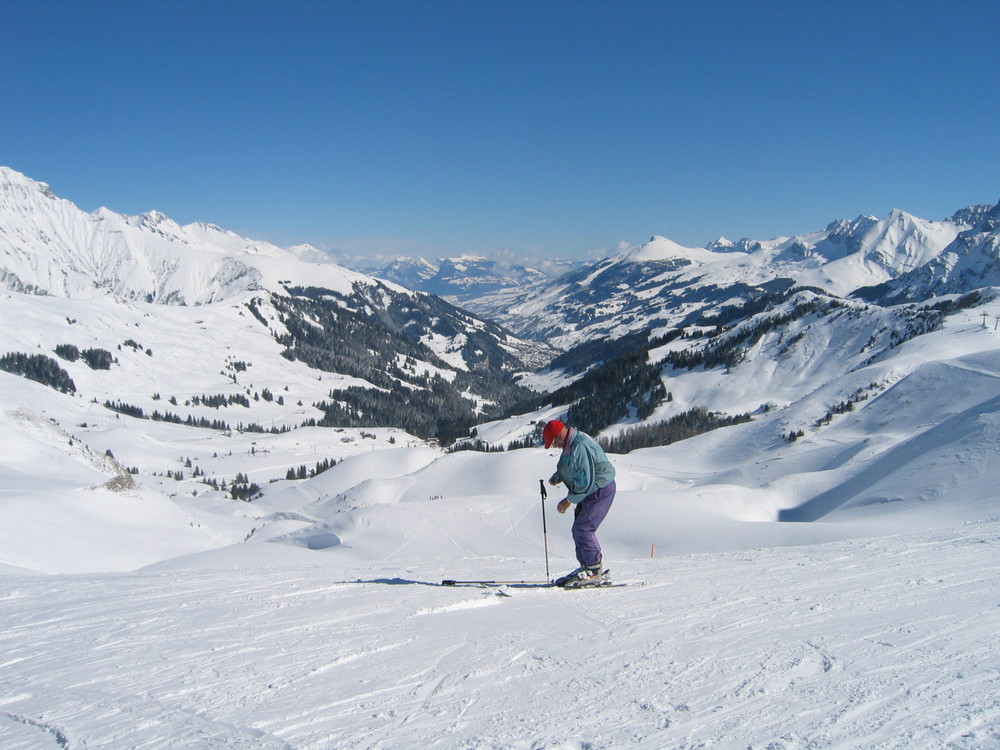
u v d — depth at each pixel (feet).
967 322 440.86
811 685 13.99
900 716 12.01
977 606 20.35
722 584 26.61
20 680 15.26
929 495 119.44
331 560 128.36
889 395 263.08
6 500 140.77
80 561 125.59
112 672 15.80
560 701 13.58
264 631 19.56
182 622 20.80
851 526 109.81
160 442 542.16
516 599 24.58
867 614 20.06
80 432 509.76
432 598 24.22
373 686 14.66
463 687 14.56
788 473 218.18
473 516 156.66
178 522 167.84
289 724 12.48
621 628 19.48
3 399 538.06
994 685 13.34
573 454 27.02
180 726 12.37
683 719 12.42
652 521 142.82
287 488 361.71
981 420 141.28
